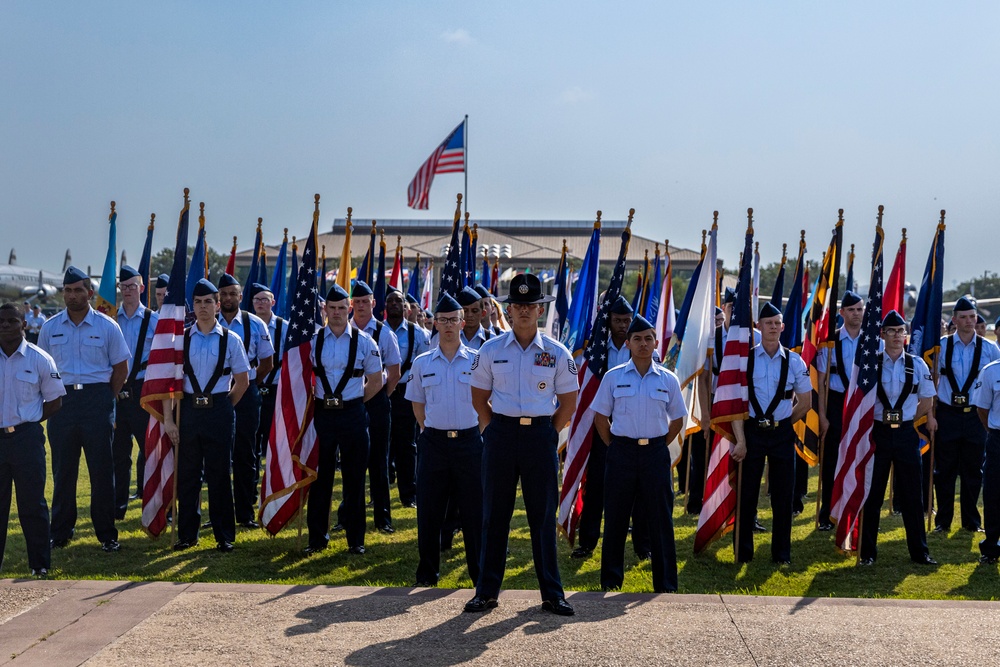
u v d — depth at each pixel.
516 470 6.05
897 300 10.68
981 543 8.48
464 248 10.83
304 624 5.52
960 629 5.48
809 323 11.70
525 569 8.02
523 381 6.04
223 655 5.00
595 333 8.79
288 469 8.39
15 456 7.45
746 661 4.95
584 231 126.62
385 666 4.85
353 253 106.38
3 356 7.45
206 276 10.12
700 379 9.41
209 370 8.55
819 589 7.39
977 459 9.98
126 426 10.34
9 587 6.28
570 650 5.10
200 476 8.70
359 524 8.47
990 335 29.14
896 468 8.41
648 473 7.12
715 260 9.36
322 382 8.40
